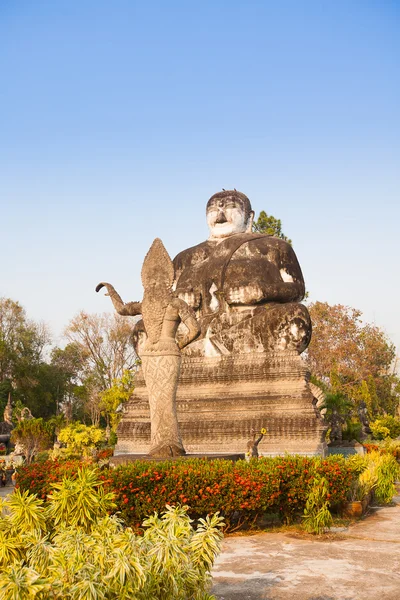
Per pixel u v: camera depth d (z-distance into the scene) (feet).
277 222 114.01
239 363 59.06
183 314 35.94
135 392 62.23
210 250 70.23
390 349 187.32
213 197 72.23
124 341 182.91
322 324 175.11
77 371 196.13
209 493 28.68
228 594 20.27
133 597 13.39
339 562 24.29
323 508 30.22
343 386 161.48
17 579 12.61
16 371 164.66
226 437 55.42
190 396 59.88
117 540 14.60
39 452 76.84
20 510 16.97
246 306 63.52
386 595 19.92
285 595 20.03
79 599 12.82
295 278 66.59
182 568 14.69
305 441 53.21
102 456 63.10
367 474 38.73
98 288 40.32
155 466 29.71
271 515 34.83
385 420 105.91
